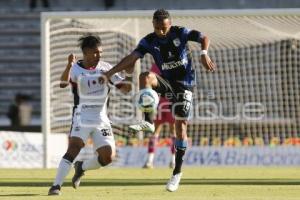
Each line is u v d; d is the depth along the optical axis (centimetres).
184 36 2595
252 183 3338
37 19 8531
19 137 4875
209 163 5016
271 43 5272
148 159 4812
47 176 3881
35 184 3256
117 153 4972
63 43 4969
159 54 2617
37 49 8400
